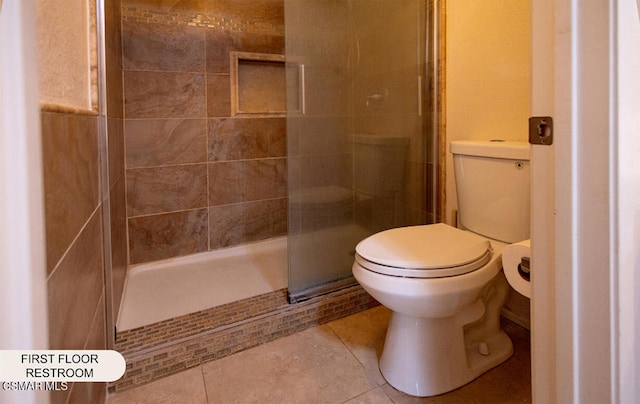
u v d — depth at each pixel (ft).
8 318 1.39
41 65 1.82
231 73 7.22
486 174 4.10
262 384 3.79
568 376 1.74
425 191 5.97
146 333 4.36
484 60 4.67
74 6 2.74
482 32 4.68
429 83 5.68
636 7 1.55
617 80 1.48
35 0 1.55
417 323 3.57
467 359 3.84
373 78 5.48
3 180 1.36
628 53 1.49
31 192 1.49
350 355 4.25
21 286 1.44
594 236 1.59
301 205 5.21
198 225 7.25
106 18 4.24
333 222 5.46
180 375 3.98
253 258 7.26
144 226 6.76
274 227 8.08
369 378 3.84
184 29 6.71
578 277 1.66
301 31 4.94
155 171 6.75
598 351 1.63
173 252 7.06
